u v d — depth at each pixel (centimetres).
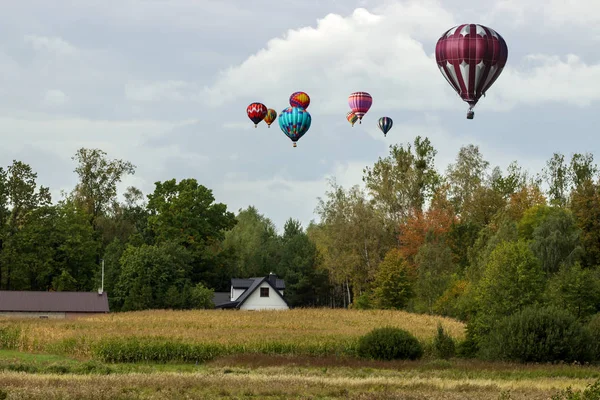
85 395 3105
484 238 10006
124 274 10144
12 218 10362
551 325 5581
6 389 3184
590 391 2636
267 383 3759
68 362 5066
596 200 8988
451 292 8831
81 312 9169
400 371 4897
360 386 3784
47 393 3092
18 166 10456
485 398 3347
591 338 5628
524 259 6469
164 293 10031
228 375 4244
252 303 10644
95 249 11069
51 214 10631
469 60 5581
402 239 11019
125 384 3547
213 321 7906
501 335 5706
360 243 10825
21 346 6197
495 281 6444
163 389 3425
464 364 5338
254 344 6128
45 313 9075
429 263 9569
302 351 6156
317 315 8612
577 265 6862
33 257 10212
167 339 6053
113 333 6538
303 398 3309
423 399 3300
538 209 10012
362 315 8650
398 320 8225
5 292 9250
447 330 7419
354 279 10938
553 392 3678
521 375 4738
